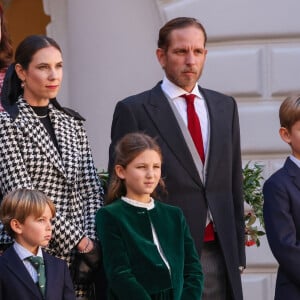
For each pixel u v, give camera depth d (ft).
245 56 79.77
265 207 56.13
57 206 53.67
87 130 81.05
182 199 55.72
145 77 80.28
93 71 80.74
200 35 56.49
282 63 79.77
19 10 95.96
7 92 54.39
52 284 51.29
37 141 53.36
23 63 54.08
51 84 53.93
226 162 56.85
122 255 51.57
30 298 50.72
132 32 80.23
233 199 58.08
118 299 51.93
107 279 52.54
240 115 79.92
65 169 53.98
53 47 54.24
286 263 54.70
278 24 79.56
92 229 54.08
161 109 56.65
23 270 51.06
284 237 54.95
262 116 79.82
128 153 52.65
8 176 52.54
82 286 54.24
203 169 56.29
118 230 52.01
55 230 52.70
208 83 79.92
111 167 56.18
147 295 50.98
